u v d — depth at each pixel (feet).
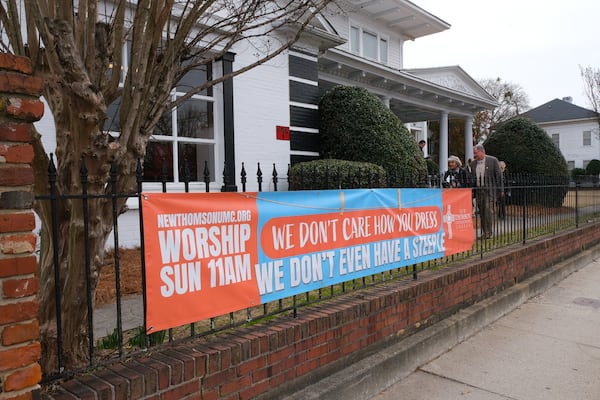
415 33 64.80
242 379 9.27
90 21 7.80
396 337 13.53
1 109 6.07
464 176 21.62
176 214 8.68
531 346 15.48
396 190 14.85
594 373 13.38
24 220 6.28
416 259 15.74
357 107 32.27
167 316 8.52
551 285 23.77
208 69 26.68
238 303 9.85
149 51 8.36
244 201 10.01
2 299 6.08
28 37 7.54
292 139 31.76
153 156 24.45
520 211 24.18
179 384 8.26
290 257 11.12
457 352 14.93
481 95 65.67
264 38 28.19
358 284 15.30
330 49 37.42
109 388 7.41
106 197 7.80
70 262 8.00
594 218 35.55
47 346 8.00
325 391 10.50
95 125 7.57
